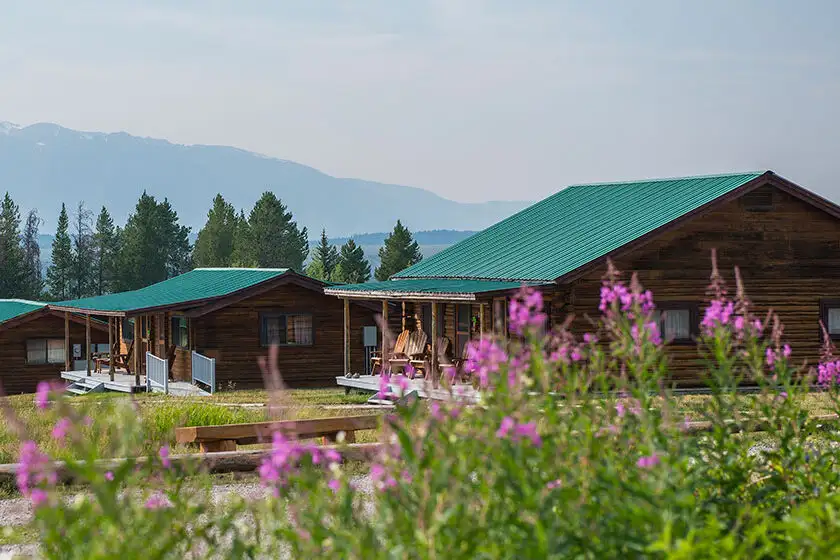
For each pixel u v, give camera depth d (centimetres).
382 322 688
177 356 4706
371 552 590
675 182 3969
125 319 5481
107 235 12462
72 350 5509
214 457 1622
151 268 11988
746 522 734
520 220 4359
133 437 696
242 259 11969
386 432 642
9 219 11681
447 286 3488
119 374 4944
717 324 811
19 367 5450
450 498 574
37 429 2117
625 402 763
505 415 611
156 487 732
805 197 3541
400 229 12156
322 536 616
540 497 592
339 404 3172
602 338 3331
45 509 591
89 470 571
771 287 3541
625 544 604
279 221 12138
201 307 4388
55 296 12375
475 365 660
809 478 806
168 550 612
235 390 4344
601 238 3597
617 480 631
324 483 688
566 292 3366
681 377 3381
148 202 12081
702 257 3456
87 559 575
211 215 12356
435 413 616
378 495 631
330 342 4597
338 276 10975
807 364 3550
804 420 824
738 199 3503
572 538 600
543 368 638
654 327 737
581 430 682
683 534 634
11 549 1164
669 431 711
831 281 3600
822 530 654
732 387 802
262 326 4491
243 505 707
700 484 729
